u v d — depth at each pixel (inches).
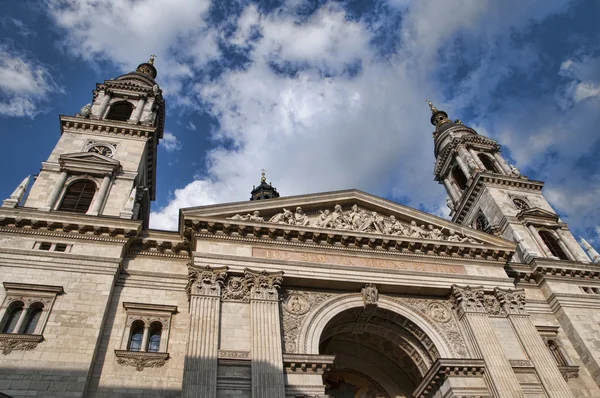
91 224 1183.6
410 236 1379.2
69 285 1074.7
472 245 1390.3
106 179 1401.3
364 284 1236.5
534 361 1176.2
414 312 1254.3
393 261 1318.9
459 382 1115.9
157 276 1176.2
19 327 980.6
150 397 960.3
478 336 1190.9
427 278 1294.3
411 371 1336.1
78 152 1467.8
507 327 1258.6
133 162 1507.1
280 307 1140.5
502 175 1995.6
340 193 1425.9
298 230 1259.2
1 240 1121.4
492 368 1121.4
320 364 1029.8
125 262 1189.1
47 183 1362.0
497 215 1851.6
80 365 943.7
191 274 1098.7
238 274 1142.3
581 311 1424.7
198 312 1033.5
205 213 1230.3
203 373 931.3
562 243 1749.5
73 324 1008.2
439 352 1186.6
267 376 956.6
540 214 1806.1
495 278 1360.7
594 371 1283.2
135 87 1883.6
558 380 1143.0
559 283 1501.0
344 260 1272.1
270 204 1320.1
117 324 1066.7
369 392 1371.8
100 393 943.0
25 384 895.1
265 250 1224.2
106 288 1089.4
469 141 2236.7
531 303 1450.5
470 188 2014.0
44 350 951.6
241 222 1226.6
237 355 991.0
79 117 1585.9
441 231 1445.6
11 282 1040.8
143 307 1101.1
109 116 1760.6
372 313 1240.2
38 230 1163.3
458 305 1274.6
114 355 1007.6
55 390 897.5
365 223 1378.0
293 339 1093.1
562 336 1386.6
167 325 1089.4
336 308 1192.2
